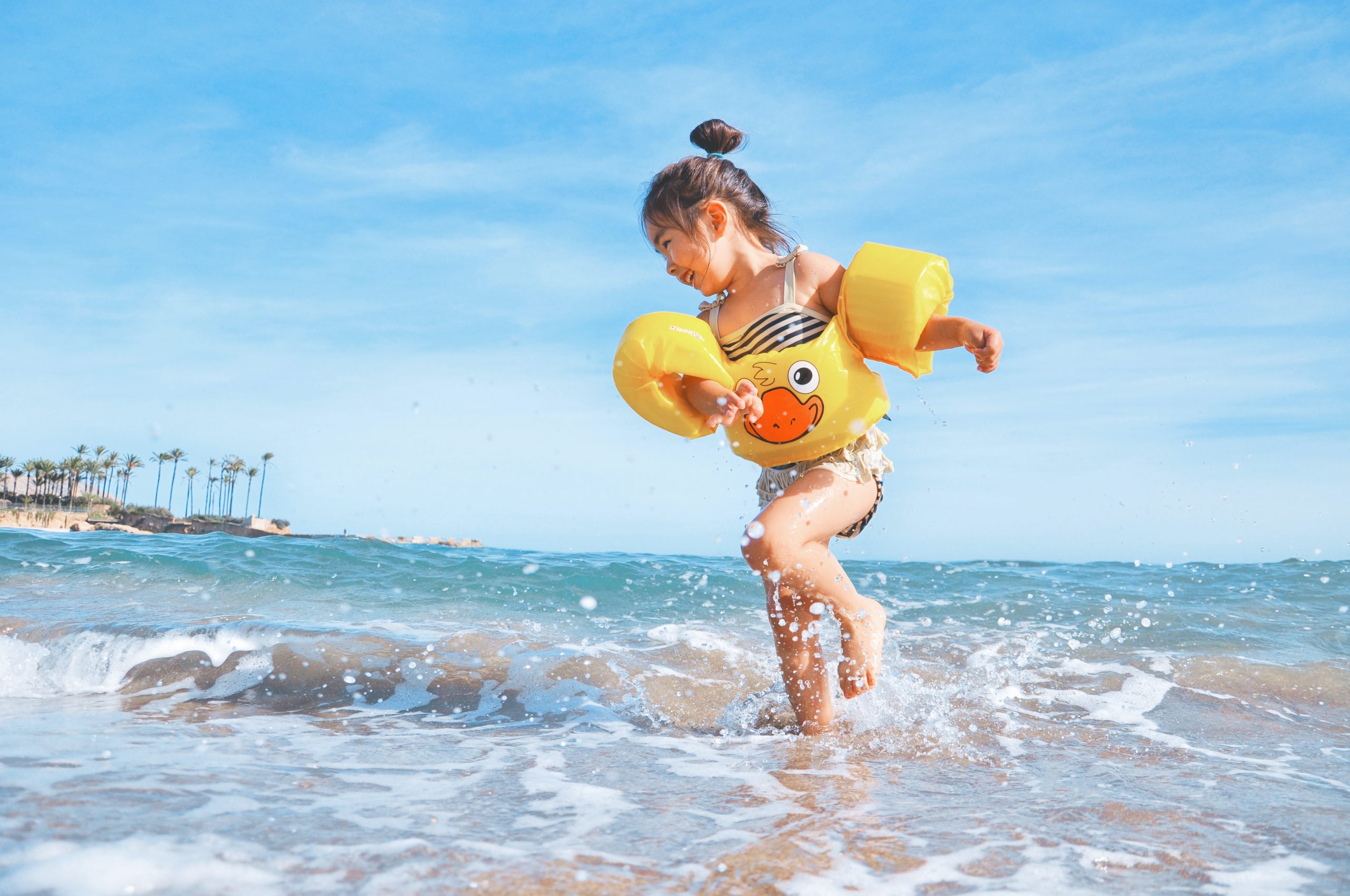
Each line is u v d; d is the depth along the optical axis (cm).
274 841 153
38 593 527
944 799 198
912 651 417
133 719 276
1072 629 484
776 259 283
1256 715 311
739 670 369
